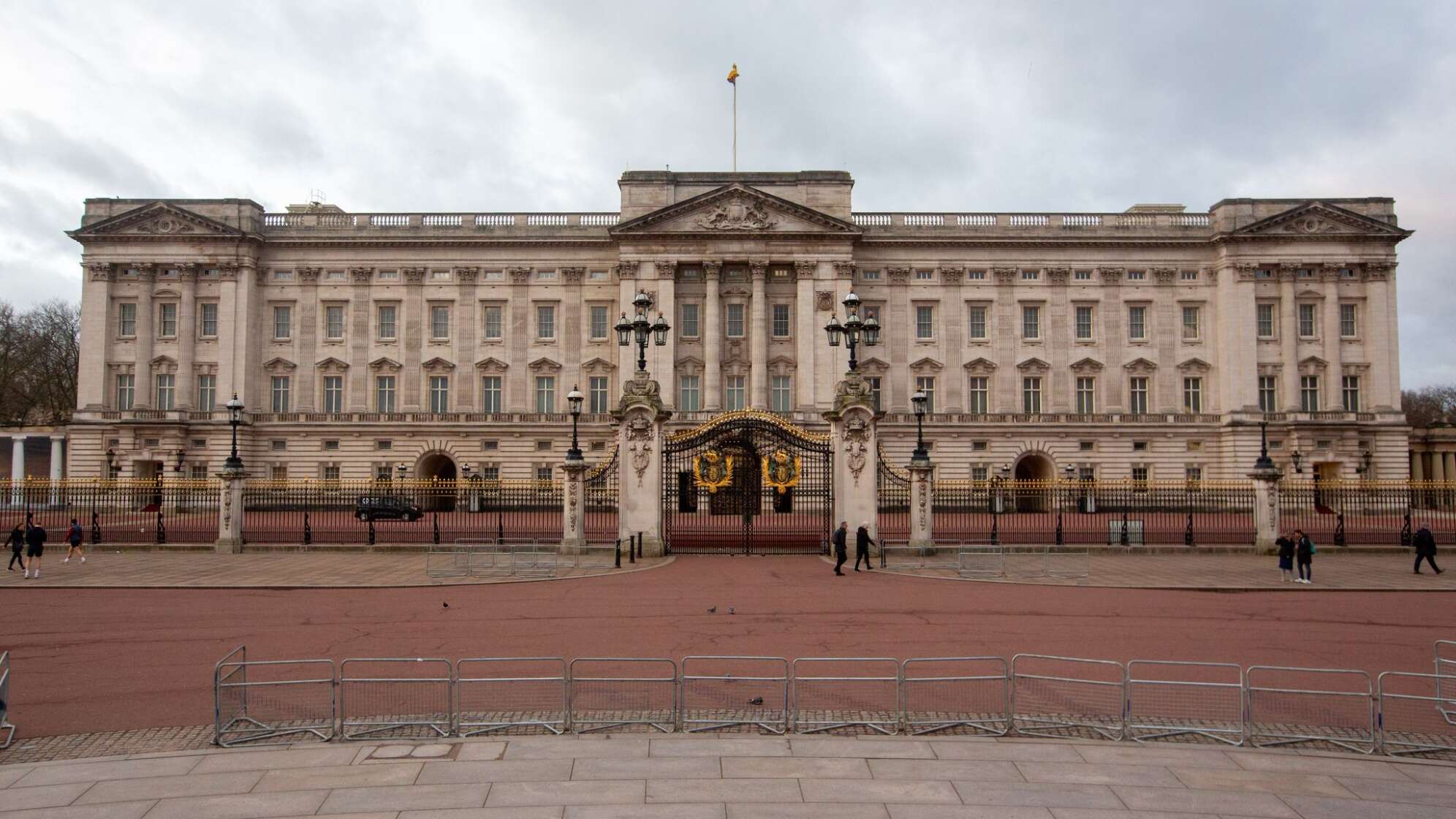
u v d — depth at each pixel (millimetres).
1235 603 24062
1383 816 9797
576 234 71125
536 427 69875
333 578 28359
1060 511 39344
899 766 11281
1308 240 69250
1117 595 25328
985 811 9883
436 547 34875
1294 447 67938
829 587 26516
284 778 10836
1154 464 69750
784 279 70250
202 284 70500
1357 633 19938
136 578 28344
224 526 35844
